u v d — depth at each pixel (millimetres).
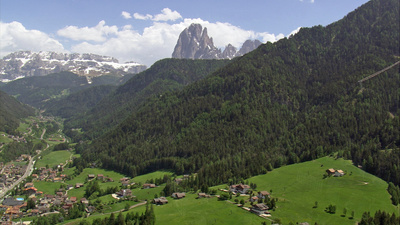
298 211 168750
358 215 161875
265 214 166500
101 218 187875
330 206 167000
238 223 156500
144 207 195500
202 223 159250
